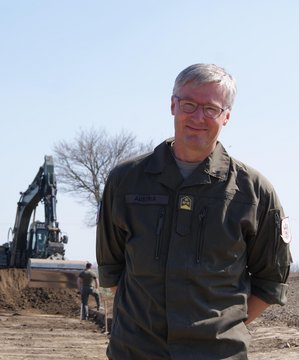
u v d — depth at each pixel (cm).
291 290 3219
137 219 457
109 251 488
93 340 1980
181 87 449
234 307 448
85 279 2906
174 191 455
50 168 3928
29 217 4156
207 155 457
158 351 441
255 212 458
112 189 475
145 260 448
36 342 1894
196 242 445
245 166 468
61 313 3516
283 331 1798
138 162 472
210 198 452
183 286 439
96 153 5584
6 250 4288
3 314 3303
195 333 434
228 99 452
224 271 446
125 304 458
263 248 470
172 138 478
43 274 3478
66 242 3747
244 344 447
